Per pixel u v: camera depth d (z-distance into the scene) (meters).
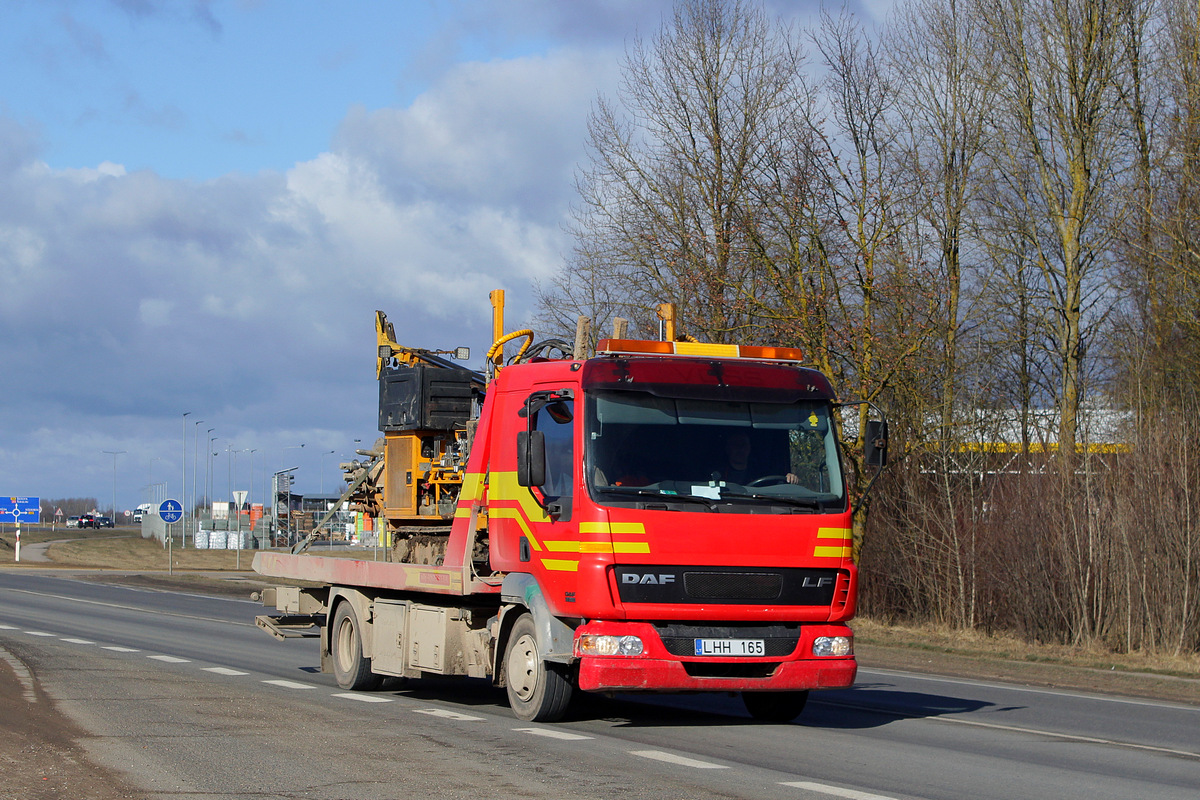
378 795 7.44
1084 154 30.30
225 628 22.67
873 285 25.41
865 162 28.02
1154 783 8.55
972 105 30.75
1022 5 30.78
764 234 26.45
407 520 14.06
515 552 11.08
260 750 9.02
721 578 10.07
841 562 10.50
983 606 24.77
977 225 30.36
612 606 9.84
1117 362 28.66
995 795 7.91
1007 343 29.88
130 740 9.36
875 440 11.14
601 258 30.89
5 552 69.56
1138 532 21.31
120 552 70.81
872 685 15.68
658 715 11.80
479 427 12.05
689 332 27.19
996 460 26.27
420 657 12.43
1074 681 17.06
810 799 7.52
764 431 10.60
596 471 10.09
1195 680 17.45
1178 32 28.12
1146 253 27.50
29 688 12.22
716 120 30.38
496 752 9.11
